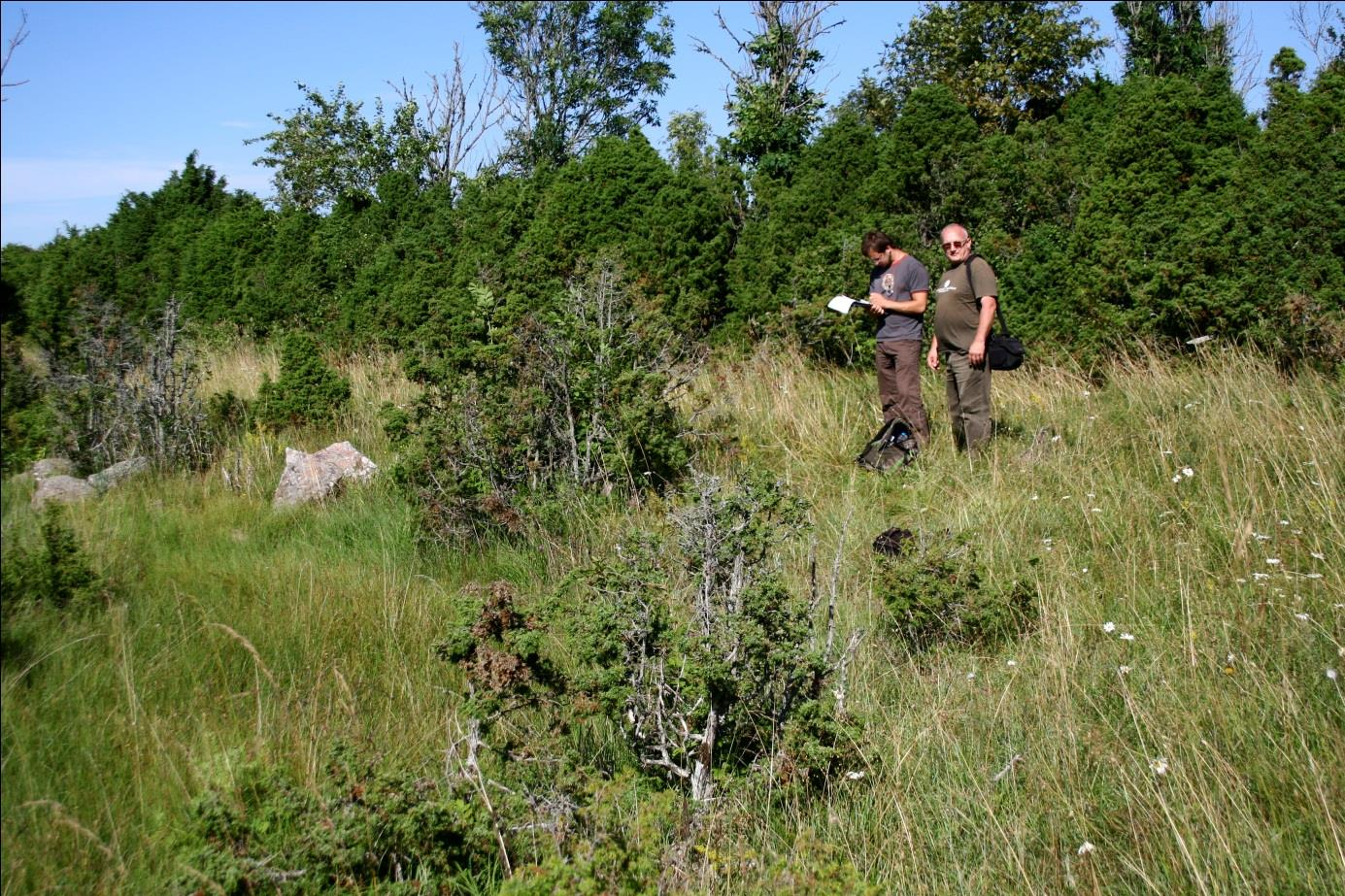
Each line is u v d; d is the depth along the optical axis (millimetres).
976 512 6492
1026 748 3988
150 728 3781
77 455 7461
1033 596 5191
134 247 21109
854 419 8656
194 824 3133
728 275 12062
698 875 3199
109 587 4910
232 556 6000
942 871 3443
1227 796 3518
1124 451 7211
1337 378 7535
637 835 3246
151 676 4195
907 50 27188
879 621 5250
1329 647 4375
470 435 6848
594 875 2980
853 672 4660
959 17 26203
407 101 30922
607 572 3982
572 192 12703
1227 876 3201
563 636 4879
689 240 11992
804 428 8406
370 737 3883
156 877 3148
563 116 36688
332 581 5609
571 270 12086
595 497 6812
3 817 3156
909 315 7852
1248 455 6480
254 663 4504
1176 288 8781
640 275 11586
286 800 3213
